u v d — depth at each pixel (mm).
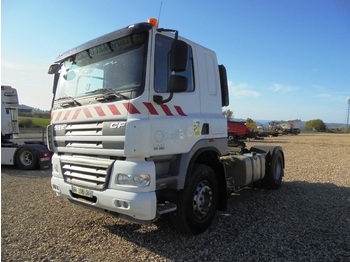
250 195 6652
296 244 4035
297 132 45906
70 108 4359
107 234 4367
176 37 3678
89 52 4398
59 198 6309
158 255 3727
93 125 3943
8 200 6172
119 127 3617
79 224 4754
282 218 5070
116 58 4016
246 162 5734
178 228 4246
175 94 4090
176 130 3979
